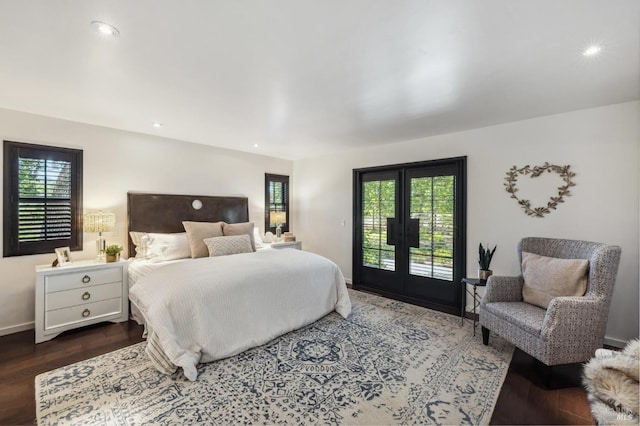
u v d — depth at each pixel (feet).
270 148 15.34
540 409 5.89
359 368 7.29
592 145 8.96
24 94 8.06
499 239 10.80
